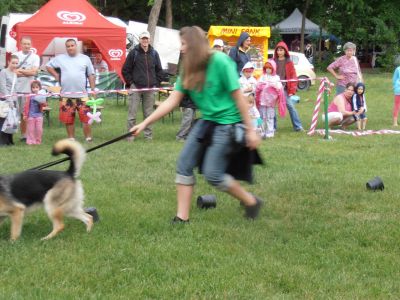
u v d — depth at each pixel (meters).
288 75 11.85
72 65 10.50
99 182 7.14
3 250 4.67
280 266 4.38
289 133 11.84
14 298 3.78
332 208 6.08
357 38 33.84
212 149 4.82
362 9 32.75
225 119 4.81
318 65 33.34
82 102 10.56
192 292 3.94
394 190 6.79
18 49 15.82
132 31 22.83
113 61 16.81
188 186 5.35
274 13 33.25
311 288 4.01
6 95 10.05
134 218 5.61
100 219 5.55
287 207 6.09
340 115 12.41
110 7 32.75
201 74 4.71
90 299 3.81
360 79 12.81
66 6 16.41
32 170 5.08
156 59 10.88
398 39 34.44
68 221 5.50
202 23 32.69
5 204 4.84
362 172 7.84
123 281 4.11
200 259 4.55
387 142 10.55
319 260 4.56
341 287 4.03
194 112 10.77
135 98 10.88
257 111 10.89
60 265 4.38
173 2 31.78
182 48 4.76
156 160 8.70
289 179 7.36
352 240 5.05
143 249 4.73
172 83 19.86
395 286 4.04
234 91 4.67
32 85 10.46
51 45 18.66
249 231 5.22
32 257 4.55
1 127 10.02
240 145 4.73
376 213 5.90
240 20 32.44
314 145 10.24
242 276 4.20
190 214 5.76
